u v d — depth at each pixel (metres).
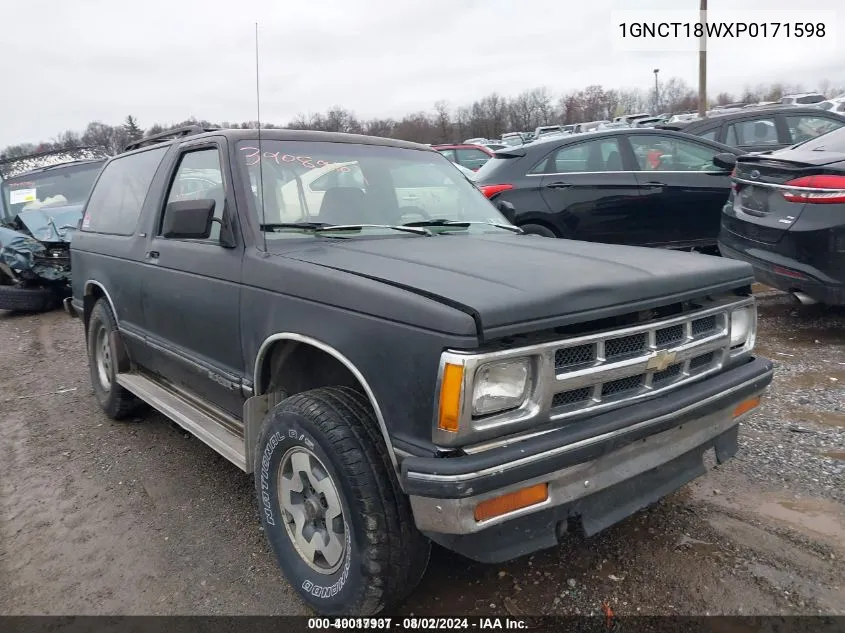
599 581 2.80
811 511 3.23
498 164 7.52
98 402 5.32
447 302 2.16
